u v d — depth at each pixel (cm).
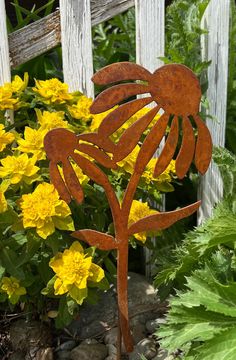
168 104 173
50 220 172
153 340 215
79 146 170
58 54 290
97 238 180
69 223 175
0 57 229
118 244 182
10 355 211
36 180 184
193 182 263
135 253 257
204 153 182
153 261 235
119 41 337
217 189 250
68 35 229
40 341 210
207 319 179
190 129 178
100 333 218
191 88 173
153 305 228
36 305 211
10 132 201
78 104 208
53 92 207
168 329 181
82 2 225
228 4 234
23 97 212
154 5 228
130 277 243
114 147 172
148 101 171
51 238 180
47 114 197
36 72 263
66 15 227
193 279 184
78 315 222
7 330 216
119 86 166
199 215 256
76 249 180
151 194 212
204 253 203
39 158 185
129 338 193
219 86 242
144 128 173
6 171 178
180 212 186
